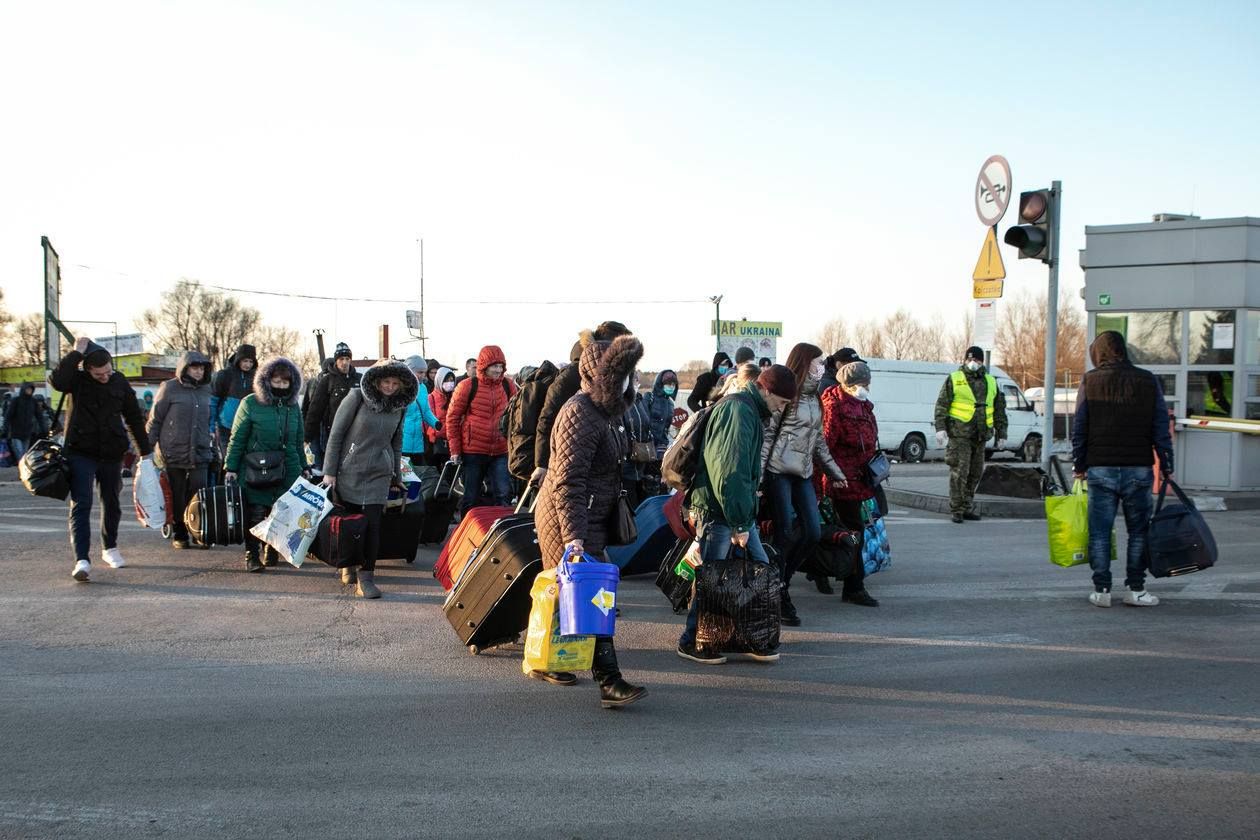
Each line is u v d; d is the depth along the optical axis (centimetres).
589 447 530
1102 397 777
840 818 398
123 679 570
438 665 607
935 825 393
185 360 988
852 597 792
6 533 1111
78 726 491
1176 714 529
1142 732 501
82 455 838
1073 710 534
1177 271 1474
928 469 2331
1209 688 574
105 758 450
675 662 624
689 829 387
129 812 395
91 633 673
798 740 486
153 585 830
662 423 1338
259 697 541
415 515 908
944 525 1232
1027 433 2764
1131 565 786
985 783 434
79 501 837
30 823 384
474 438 979
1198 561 759
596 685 572
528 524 609
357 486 794
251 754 458
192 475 995
